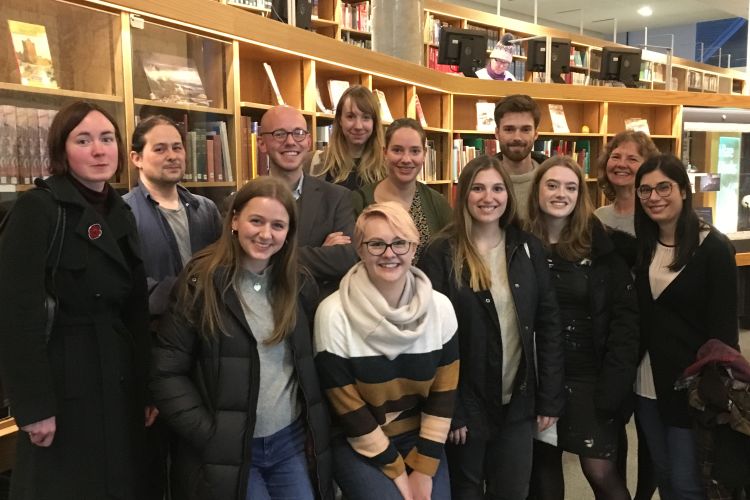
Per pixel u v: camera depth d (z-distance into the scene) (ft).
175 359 5.47
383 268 5.74
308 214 7.26
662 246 6.97
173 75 8.64
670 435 6.89
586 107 22.25
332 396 5.92
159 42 8.36
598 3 38.55
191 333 5.53
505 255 6.80
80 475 5.21
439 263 6.82
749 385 6.18
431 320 5.99
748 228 20.12
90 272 5.24
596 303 6.98
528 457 6.83
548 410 6.82
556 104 21.45
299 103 11.86
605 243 7.02
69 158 5.22
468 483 6.77
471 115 20.24
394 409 6.09
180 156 7.20
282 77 11.99
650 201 6.76
